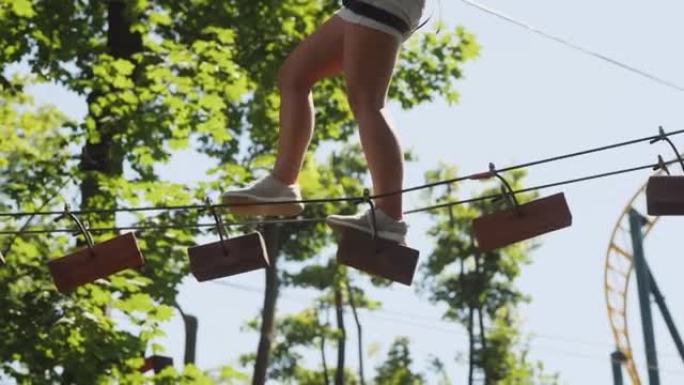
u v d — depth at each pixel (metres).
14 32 15.52
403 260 6.70
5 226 14.48
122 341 13.40
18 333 13.27
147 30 16.06
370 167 6.64
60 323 13.32
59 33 15.84
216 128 15.16
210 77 15.23
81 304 13.50
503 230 6.88
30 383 13.20
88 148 15.28
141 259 7.27
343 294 36.00
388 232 6.70
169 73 14.97
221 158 17.70
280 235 29.16
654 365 29.33
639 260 30.31
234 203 6.84
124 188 14.52
